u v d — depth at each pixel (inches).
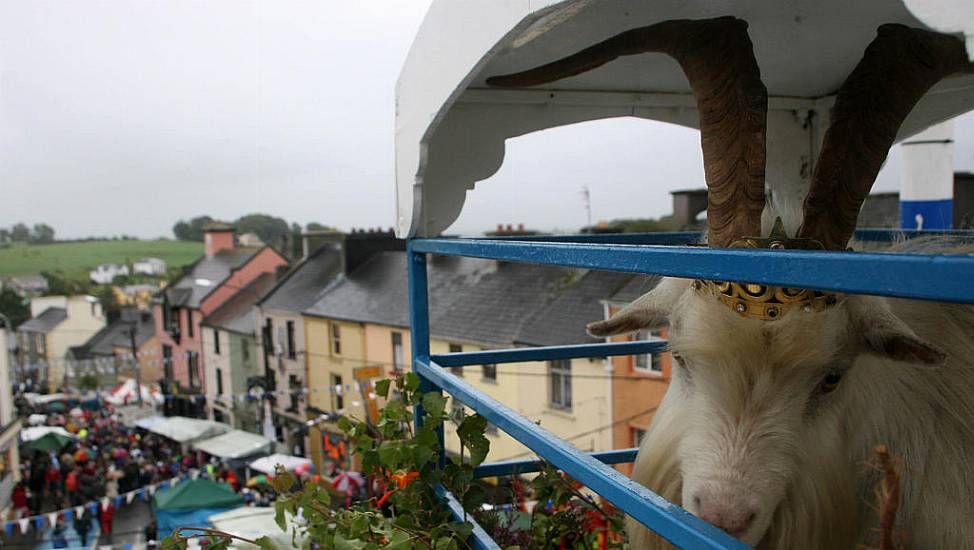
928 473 79.6
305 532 93.9
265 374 1408.7
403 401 106.7
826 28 98.5
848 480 78.2
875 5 87.8
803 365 69.4
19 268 5324.8
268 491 771.4
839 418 77.5
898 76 68.0
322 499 94.7
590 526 120.8
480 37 74.7
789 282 39.8
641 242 129.5
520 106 127.3
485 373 820.6
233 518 451.8
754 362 70.4
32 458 1104.2
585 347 117.9
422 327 109.0
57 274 4987.7
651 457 85.3
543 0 60.3
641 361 653.3
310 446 1257.4
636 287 705.6
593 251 57.6
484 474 115.7
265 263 1781.5
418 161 101.5
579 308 767.7
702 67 73.0
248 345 1505.9
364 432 107.8
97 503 727.1
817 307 67.7
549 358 115.8
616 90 131.3
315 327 1231.5
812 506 72.9
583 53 87.6
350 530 89.7
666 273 49.5
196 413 1700.3
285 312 1312.7
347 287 1253.7
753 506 67.5
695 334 73.4
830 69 123.5
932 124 133.3
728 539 45.0
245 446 994.7
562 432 734.5
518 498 121.3
